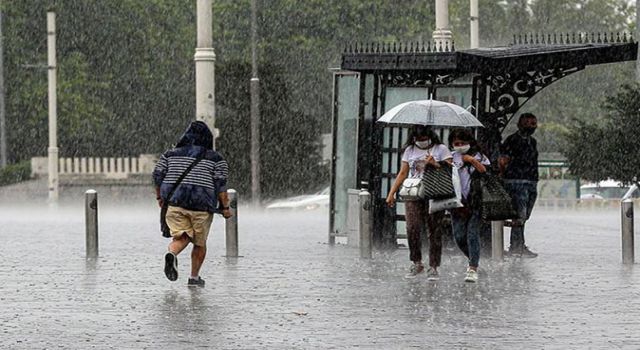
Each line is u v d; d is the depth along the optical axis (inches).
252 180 4618.6
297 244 1993.1
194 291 1357.0
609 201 3777.1
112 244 1999.3
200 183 1373.0
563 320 1142.3
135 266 1626.5
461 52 1654.8
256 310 1211.9
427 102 1496.1
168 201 1375.5
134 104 6072.8
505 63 1681.8
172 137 6063.0
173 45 6166.3
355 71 1825.8
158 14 6215.6
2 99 5930.1
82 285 1416.1
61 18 6058.1
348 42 6117.1
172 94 6112.2
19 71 6082.7
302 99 6077.8
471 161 1441.9
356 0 6122.1
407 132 1811.0
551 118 6653.5
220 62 4909.0
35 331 1095.6
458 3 6781.5
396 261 1681.8
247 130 4810.5
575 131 3371.1
